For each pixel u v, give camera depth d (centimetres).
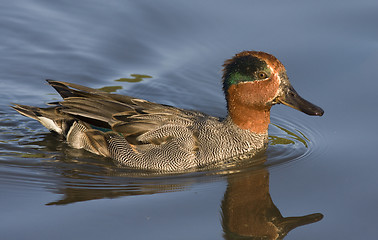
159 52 1734
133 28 1814
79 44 1762
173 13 1825
